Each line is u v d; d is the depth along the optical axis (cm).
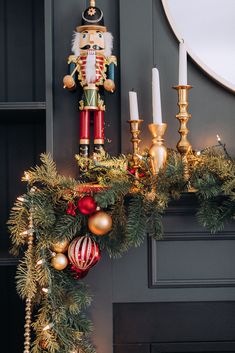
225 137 159
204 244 142
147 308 151
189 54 158
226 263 142
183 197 134
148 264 142
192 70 160
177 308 151
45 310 129
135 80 158
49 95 145
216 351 152
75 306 130
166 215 141
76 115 159
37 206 129
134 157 144
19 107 145
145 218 129
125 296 142
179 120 146
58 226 132
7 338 169
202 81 160
